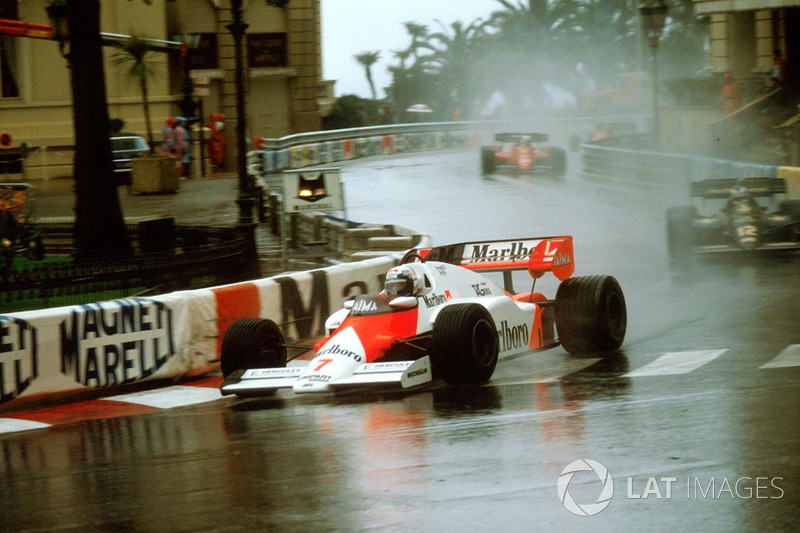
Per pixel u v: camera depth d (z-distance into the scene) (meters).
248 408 23.33
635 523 13.14
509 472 15.70
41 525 14.71
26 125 94.56
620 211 64.06
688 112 91.12
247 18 124.44
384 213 68.69
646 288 37.72
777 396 19.97
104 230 46.84
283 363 25.28
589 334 26.50
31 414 24.94
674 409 19.42
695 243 41.88
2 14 93.25
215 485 16.14
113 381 26.86
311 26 127.88
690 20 183.62
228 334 24.38
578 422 18.81
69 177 95.12
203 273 36.00
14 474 18.25
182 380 28.78
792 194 49.84
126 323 27.22
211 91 124.19
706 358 25.11
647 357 25.92
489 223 61.16
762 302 32.84
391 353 23.17
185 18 121.50
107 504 15.53
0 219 39.94
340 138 121.62
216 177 97.25
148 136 94.81
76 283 32.19
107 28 98.62
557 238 27.62
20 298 31.16
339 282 34.16
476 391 22.78
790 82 82.75
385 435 18.88
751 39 97.19
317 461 17.23
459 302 24.77
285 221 51.88
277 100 128.12
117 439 20.84
